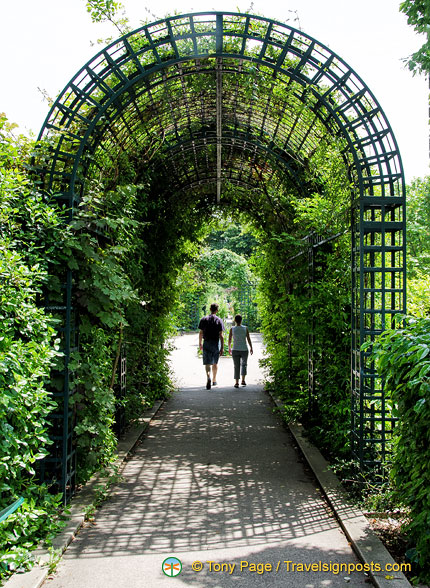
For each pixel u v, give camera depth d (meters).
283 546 3.23
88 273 3.96
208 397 8.88
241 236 31.39
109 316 4.01
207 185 9.29
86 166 4.24
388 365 3.18
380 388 4.58
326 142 5.05
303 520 3.64
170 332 9.07
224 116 6.52
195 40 4.28
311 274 6.58
